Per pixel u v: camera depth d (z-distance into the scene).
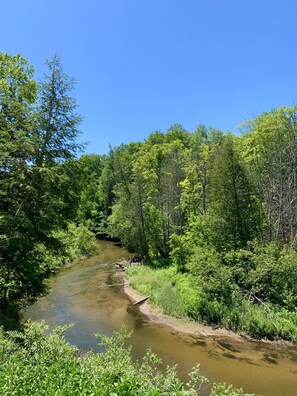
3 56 16.52
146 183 37.97
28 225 12.84
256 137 29.41
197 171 31.31
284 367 13.33
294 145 24.58
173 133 59.16
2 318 12.76
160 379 7.07
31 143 13.04
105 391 5.34
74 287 26.36
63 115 14.17
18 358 6.70
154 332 17.20
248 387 11.75
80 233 42.88
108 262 36.78
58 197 14.71
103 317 19.53
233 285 18.69
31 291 14.61
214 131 51.72
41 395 5.20
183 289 21.69
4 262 13.95
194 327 17.69
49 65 13.80
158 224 34.25
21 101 16.03
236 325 17.06
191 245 25.66
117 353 7.70
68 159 14.62
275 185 24.88
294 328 15.74
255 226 21.53
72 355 7.95
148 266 31.11
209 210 23.11
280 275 18.25
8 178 13.12
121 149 67.25
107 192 58.91
